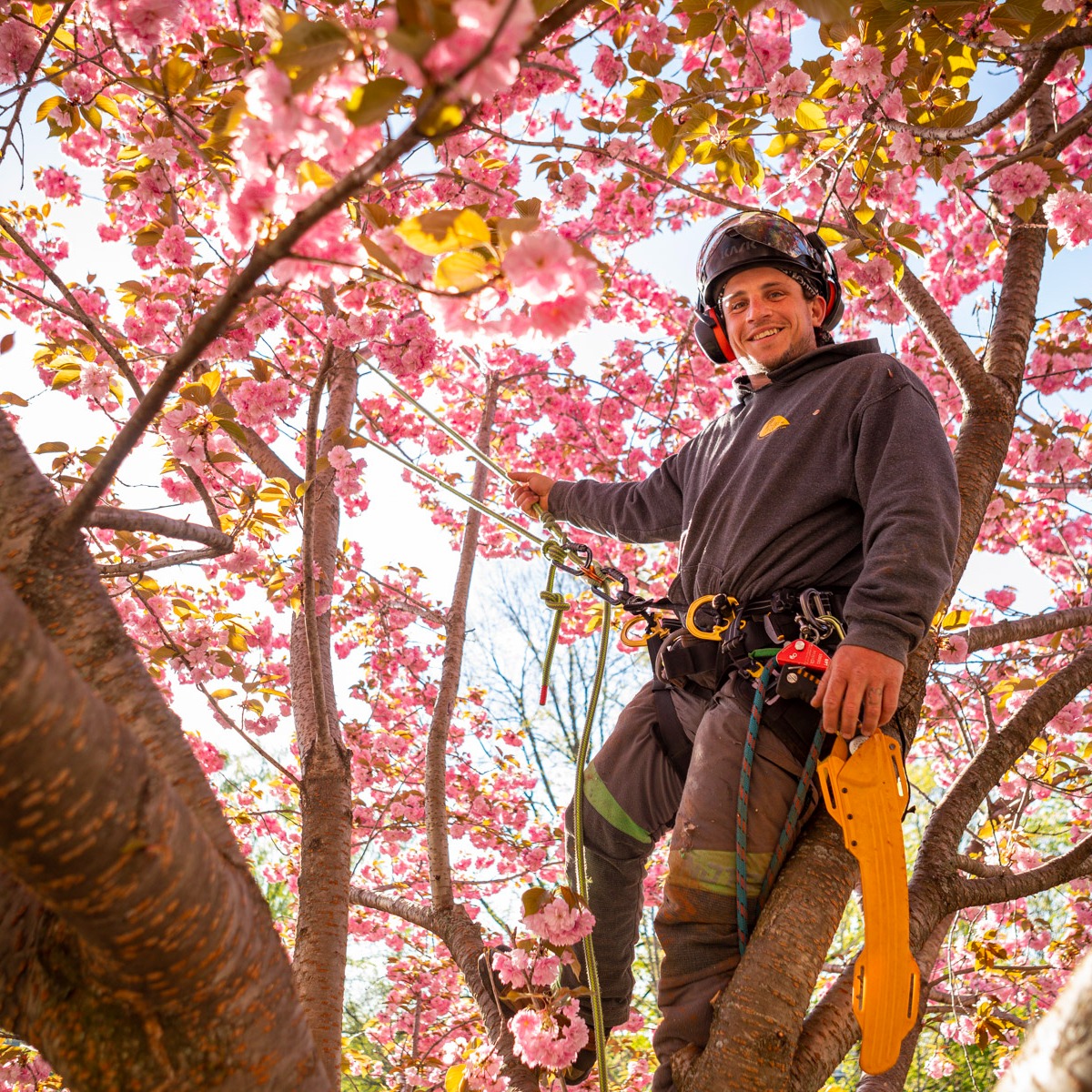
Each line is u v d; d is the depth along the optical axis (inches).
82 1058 35.6
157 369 188.7
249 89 44.1
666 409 280.2
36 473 44.4
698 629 78.2
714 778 72.0
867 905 62.9
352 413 144.6
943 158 127.1
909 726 77.3
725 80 179.6
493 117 184.9
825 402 81.1
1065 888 239.5
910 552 69.4
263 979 35.9
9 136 106.0
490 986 102.7
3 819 28.9
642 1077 290.4
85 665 41.5
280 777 267.4
